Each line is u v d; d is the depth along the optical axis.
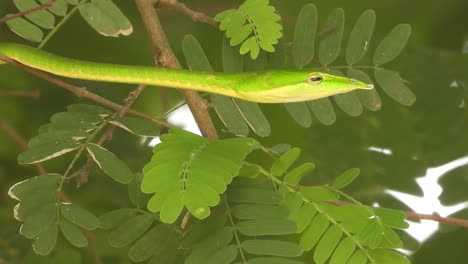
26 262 0.35
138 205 0.35
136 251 0.35
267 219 0.34
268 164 0.47
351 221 0.34
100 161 0.35
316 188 0.35
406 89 0.39
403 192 0.47
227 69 0.38
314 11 0.38
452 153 0.47
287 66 0.40
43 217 0.34
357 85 0.34
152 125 0.36
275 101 0.35
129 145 0.46
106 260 0.44
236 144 0.33
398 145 0.47
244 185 0.34
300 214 0.34
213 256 0.33
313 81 0.34
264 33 0.37
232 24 0.37
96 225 0.34
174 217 0.31
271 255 0.33
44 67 0.36
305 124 0.38
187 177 0.32
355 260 0.34
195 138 0.33
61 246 0.42
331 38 0.39
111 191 0.46
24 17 0.37
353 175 0.35
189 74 0.35
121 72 0.36
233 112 0.37
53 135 0.35
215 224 0.34
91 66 0.36
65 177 0.35
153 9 0.38
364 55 0.39
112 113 0.37
